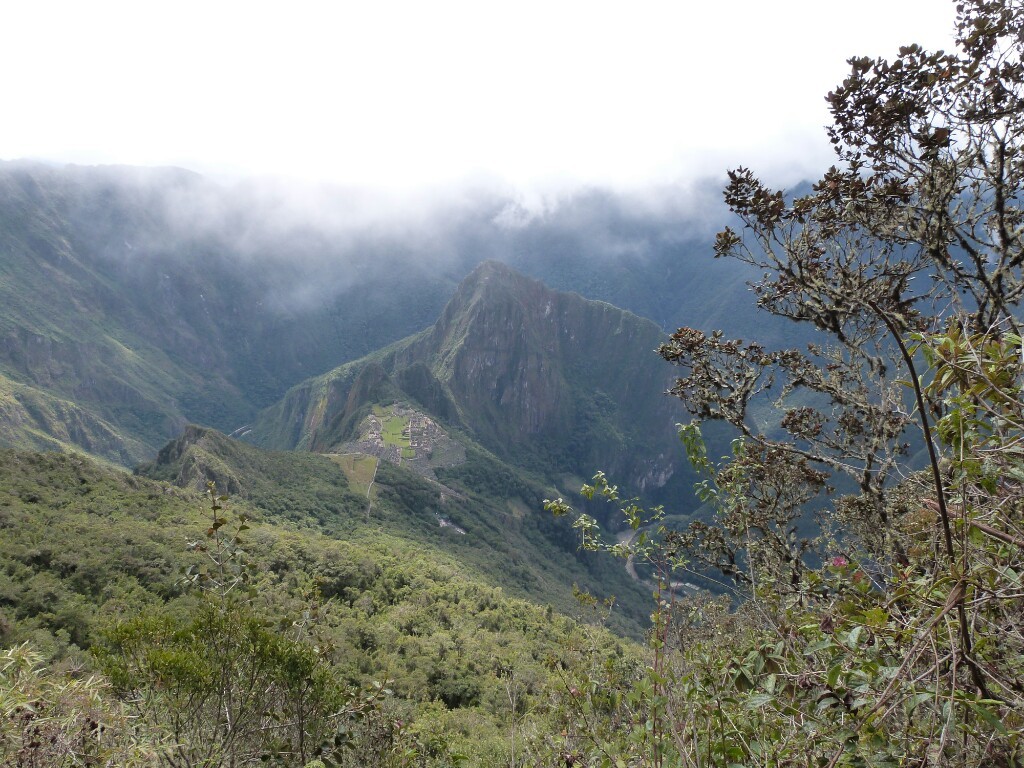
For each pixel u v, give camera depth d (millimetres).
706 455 4230
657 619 3309
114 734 3621
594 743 3143
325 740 4059
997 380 1749
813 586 3465
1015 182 4289
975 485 1956
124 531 31734
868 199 4938
